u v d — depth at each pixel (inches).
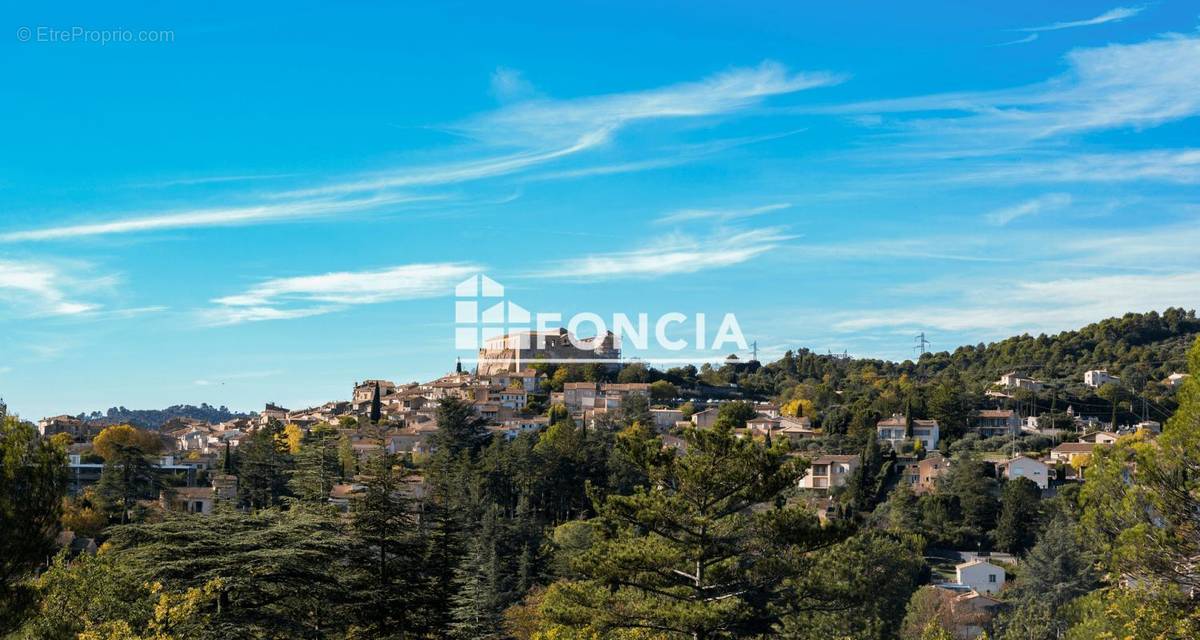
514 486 5255.9
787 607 1736.0
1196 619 1328.7
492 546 3708.2
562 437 5959.6
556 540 4323.3
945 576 4281.5
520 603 3518.7
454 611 2502.5
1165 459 1376.7
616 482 5211.6
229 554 1892.2
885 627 3206.2
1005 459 6087.6
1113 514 1434.5
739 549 1676.9
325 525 2130.9
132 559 1845.5
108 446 6722.4
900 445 6702.8
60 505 1252.5
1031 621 3078.2
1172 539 1348.4
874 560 3267.7
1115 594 1454.2
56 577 1642.5
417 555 2336.4
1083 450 6146.7
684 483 1646.2
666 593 1659.7
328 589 2054.6
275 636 1943.9
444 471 5147.6
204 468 6358.3
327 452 4559.5
